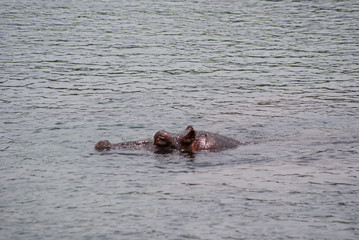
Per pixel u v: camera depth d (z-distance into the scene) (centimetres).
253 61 6850
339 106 4847
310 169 3253
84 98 5100
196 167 3275
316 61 6831
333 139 3850
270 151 3572
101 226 2545
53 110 4656
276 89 5506
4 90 5344
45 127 4150
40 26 9050
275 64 6688
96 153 3525
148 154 3481
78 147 3662
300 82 5803
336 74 6156
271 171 3219
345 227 2538
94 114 4553
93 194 2895
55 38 8181
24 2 11550
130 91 5403
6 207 2738
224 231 2498
